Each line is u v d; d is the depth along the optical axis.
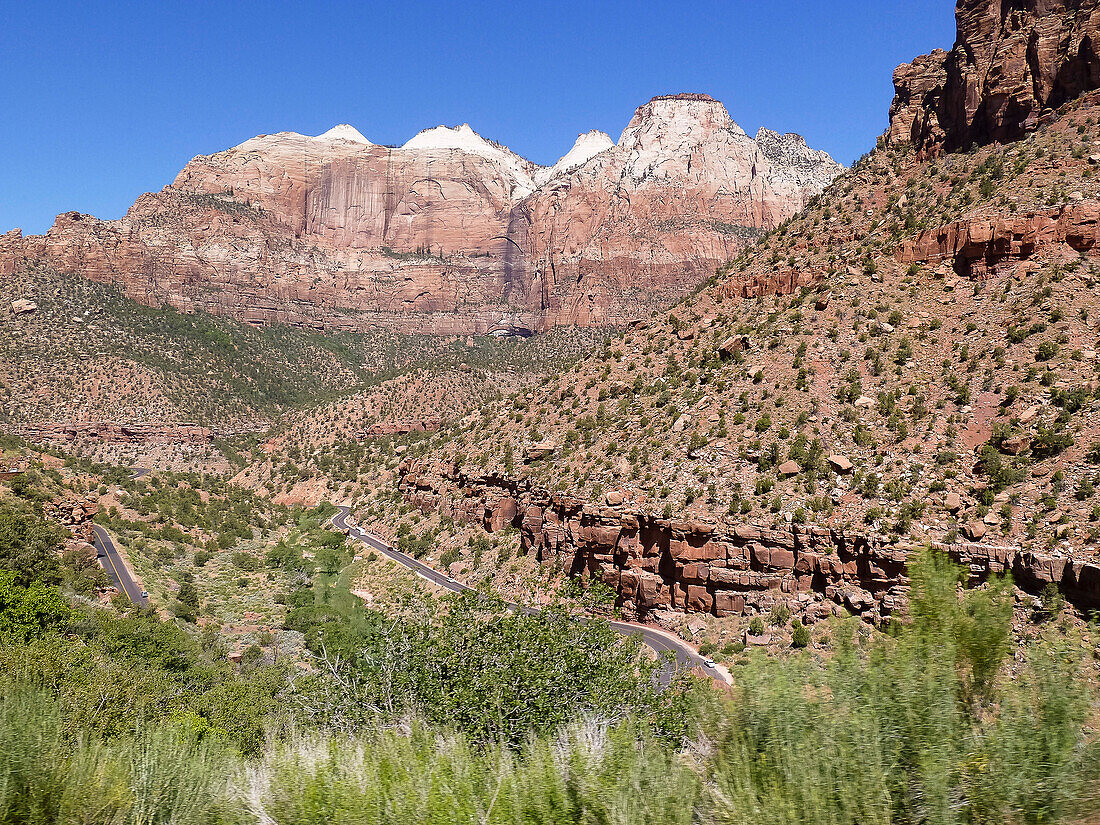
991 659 8.84
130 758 8.87
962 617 9.16
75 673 17.61
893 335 67.19
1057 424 50.91
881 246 79.12
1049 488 46.84
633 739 8.46
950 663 8.44
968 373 60.38
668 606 55.81
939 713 7.72
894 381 62.59
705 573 54.25
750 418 65.06
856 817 6.92
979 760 7.34
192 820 8.12
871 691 8.07
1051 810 6.97
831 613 47.91
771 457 59.09
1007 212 69.50
